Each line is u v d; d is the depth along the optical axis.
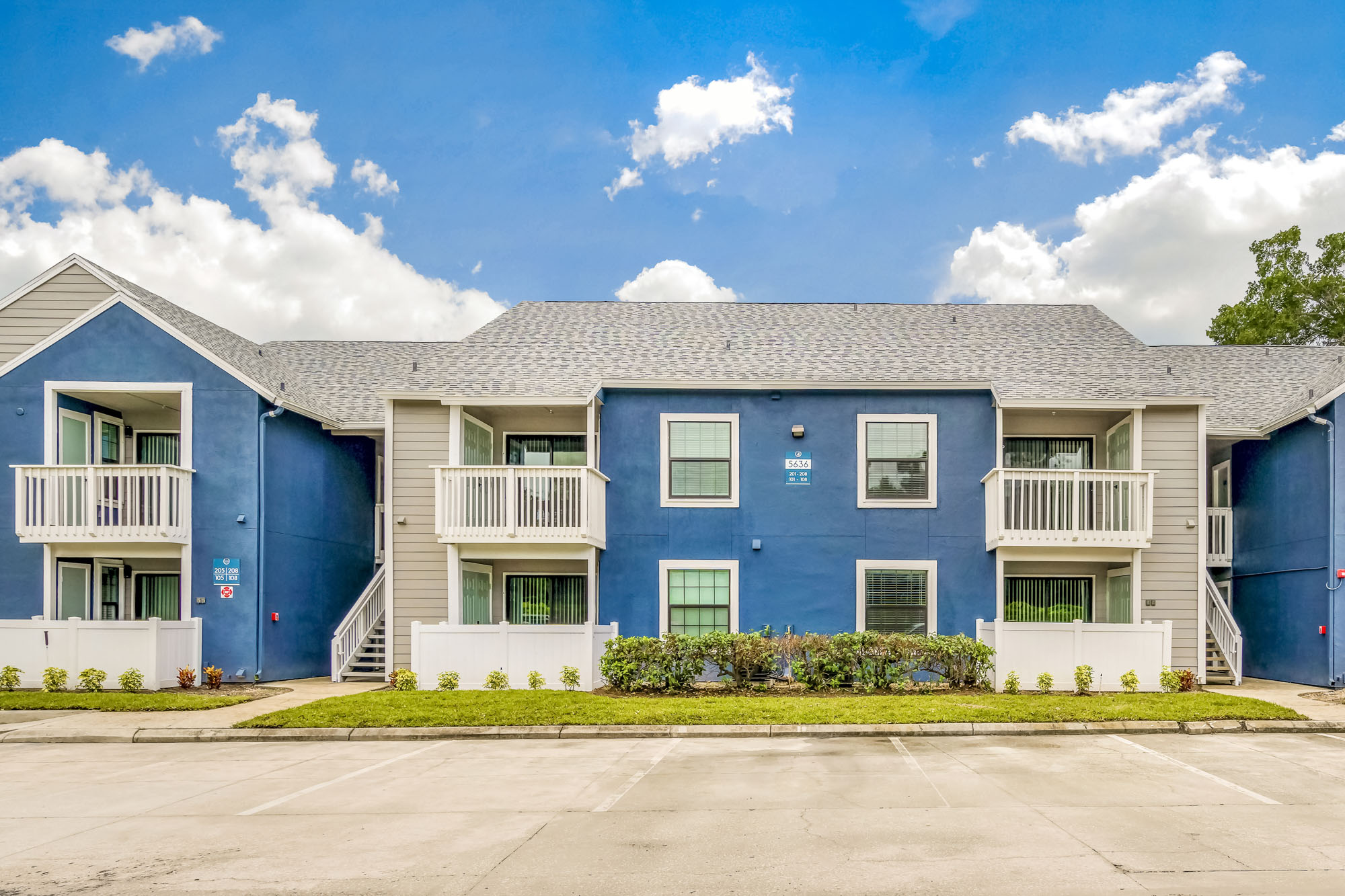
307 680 17.61
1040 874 5.90
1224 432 18.00
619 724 11.67
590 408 16.48
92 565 17.36
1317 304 35.84
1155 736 11.23
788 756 10.15
